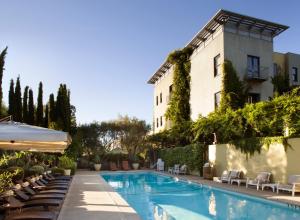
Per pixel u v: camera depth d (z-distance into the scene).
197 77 31.22
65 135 7.34
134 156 37.88
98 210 10.60
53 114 31.64
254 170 18.33
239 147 19.78
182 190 18.31
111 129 41.72
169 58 33.97
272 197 13.16
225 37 26.62
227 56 26.48
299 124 15.38
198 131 23.47
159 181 24.06
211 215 11.25
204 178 22.27
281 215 10.88
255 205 12.91
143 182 23.62
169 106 35.38
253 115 17.48
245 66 27.08
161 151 34.53
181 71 33.22
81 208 10.95
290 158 15.70
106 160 36.81
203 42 30.12
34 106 31.89
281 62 31.55
